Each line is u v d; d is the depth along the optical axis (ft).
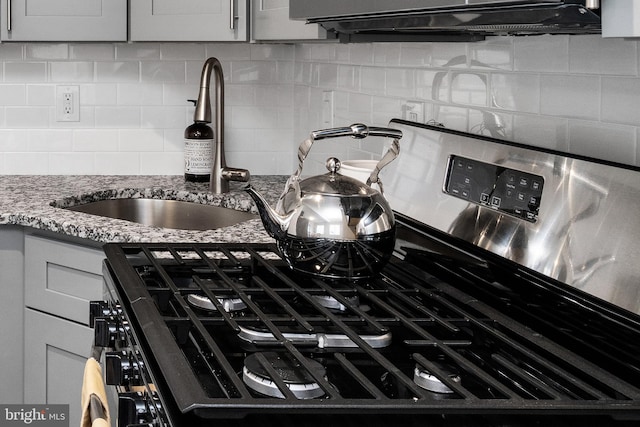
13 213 8.03
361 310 4.36
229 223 9.20
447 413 2.95
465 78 6.50
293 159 10.73
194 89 10.56
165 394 3.17
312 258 4.82
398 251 5.77
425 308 4.34
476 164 5.17
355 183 4.94
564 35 5.19
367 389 3.14
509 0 3.44
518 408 2.97
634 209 3.89
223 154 9.39
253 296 4.63
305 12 5.70
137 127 10.57
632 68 4.60
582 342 3.89
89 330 7.70
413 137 6.08
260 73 10.62
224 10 8.83
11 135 10.45
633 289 3.79
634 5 2.91
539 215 4.50
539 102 5.50
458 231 5.22
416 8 4.15
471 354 3.81
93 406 4.01
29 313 8.19
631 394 3.22
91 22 9.14
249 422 2.87
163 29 9.05
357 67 8.61
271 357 3.65
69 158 10.55
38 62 10.36
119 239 7.18
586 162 4.26
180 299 4.30
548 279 4.33
